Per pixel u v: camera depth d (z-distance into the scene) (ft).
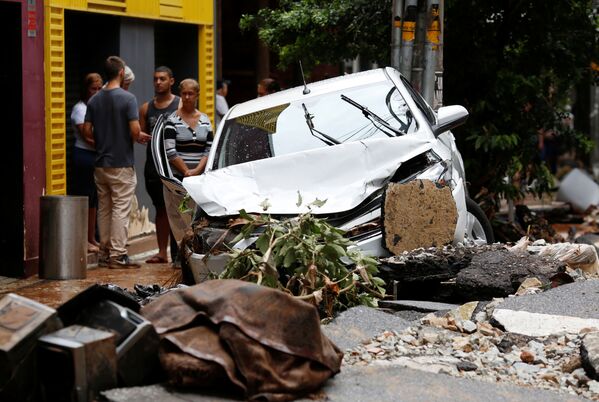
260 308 19.45
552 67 48.03
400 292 28.76
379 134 32.04
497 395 20.26
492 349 23.35
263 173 30.42
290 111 33.50
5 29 38.24
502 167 46.96
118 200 40.50
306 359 19.53
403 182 29.66
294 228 25.84
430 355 23.09
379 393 19.99
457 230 30.58
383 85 34.01
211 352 19.30
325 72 75.25
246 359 19.08
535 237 47.11
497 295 27.50
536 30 47.06
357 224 28.96
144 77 47.75
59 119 40.14
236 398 19.20
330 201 29.12
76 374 18.60
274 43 50.37
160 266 41.29
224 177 30.63
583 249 29.81
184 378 19.22
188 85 39.63
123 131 40.29
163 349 19.71
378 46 48.80
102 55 45.62
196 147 39.91
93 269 40.34
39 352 18.90
